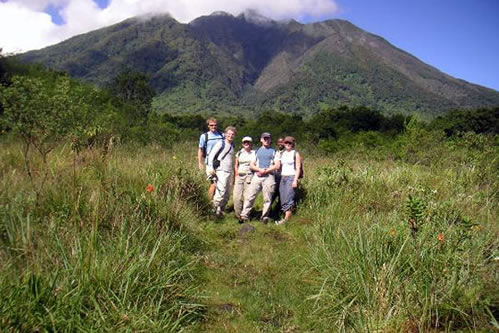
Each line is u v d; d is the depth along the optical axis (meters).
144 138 14.96
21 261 3.02
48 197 4.21
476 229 3.92
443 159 8.42
